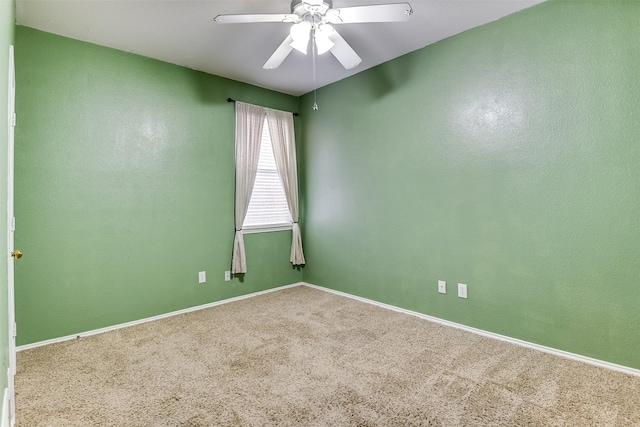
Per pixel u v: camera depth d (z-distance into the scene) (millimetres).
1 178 1349
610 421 1698
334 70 3641
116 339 2789
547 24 2410
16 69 2600
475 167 2814
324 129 4152
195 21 2631
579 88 2285
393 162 3418
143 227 3217
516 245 2605
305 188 4445
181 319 3248
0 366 1267
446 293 3043
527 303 2566
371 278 3682
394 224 3436
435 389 2000
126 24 2652
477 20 2676
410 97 3250
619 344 2184
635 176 2100
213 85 3699
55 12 2463
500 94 2652
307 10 2035
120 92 3084
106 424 1721
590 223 2268
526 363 2305
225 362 2361
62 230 2795
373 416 1762
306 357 2422
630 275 2135
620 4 2129
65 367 2314
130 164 3141
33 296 2668
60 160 2781
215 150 3715
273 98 4242
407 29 2816
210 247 3678
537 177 2484
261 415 1779
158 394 1980
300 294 4055
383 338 2746
